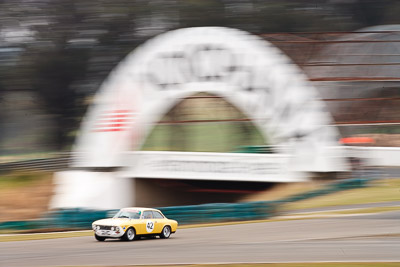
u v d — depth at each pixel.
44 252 25.47
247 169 57.25
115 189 58.50
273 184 61.59
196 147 68.06
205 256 23.02
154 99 60.78
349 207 42.66
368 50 75.88
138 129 60.38
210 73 60.62
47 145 139.62
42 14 133.88
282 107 59.41
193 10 141.75
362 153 66.88
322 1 159.88
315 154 57.94
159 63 61.06
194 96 63.62
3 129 142.12
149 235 30.28
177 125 68.81
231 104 68.12
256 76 60.19
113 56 138.62
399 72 75.44
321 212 41.12
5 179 70.12
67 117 137.75
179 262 21.41
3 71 130.62
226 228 35.12
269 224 35.78
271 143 59.28
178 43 61.06
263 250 24.75
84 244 28.50
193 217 41.78
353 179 53.19
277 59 60.56
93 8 134.38
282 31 150.38
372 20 168.88
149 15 140.12
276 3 149.25
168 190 66.38
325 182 56.34
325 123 59.12
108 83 62.53
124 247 26.64
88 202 56.28
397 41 73.38
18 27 133.62
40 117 141.38
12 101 139.38
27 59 131.25
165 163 58.53
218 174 57.38
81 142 61.34
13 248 27.81
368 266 20.05
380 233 29.67
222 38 60.81
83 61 135.00
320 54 72.75
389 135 78.94
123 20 136.38
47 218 42.84
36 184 67.12
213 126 71.31
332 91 79.06
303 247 25.55
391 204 42.69
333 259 21.92
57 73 131.62
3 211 57.16
